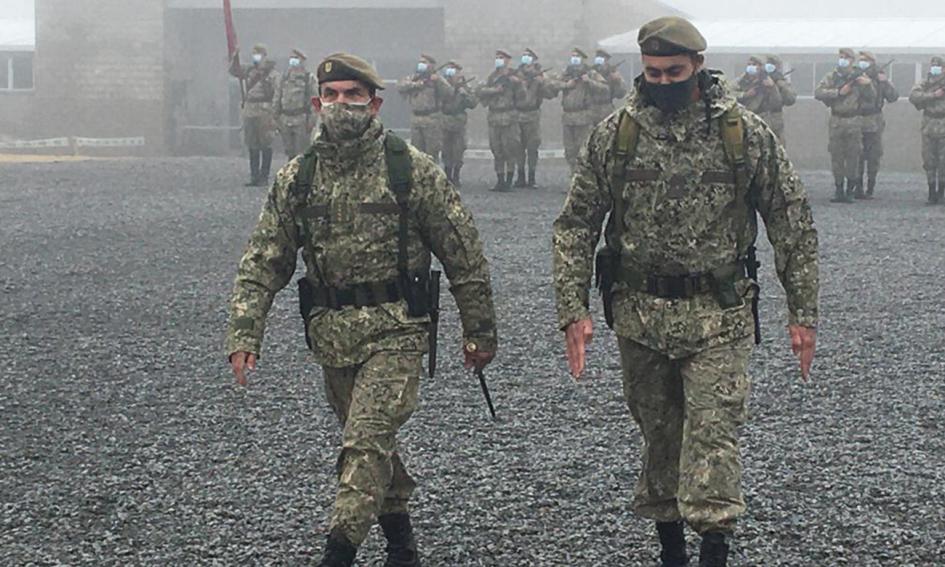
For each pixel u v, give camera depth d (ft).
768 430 21.77
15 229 51.42
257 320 14.07
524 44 121.29
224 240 48.70
